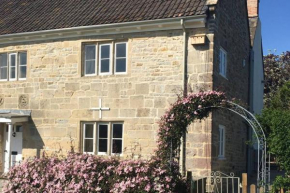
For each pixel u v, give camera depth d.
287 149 9.74
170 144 10.13
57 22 15.21
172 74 13.22
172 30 13.32
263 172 9.75
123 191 9.55
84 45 14.73
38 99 15.34
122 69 14.12
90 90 14.41
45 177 10.55
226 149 14.59
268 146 10.51
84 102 14.48
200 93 10.24
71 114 14.68
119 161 10.34
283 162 9.87
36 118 15.32
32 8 17.20
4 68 16.33
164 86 13.29
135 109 13.64
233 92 15.64
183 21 12.89
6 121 14.90
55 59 15.11
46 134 15.08
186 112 10.14
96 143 14.26
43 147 15.09
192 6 13.25
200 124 12.67
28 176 10.85
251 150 19.12
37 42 15.50
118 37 14.06
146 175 9.62
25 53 15.90
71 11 15.77
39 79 15.38
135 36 13.84
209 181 12.38
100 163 10.27
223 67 14.36
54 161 10.99
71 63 14.81
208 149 12.52
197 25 12.89
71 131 14.62
